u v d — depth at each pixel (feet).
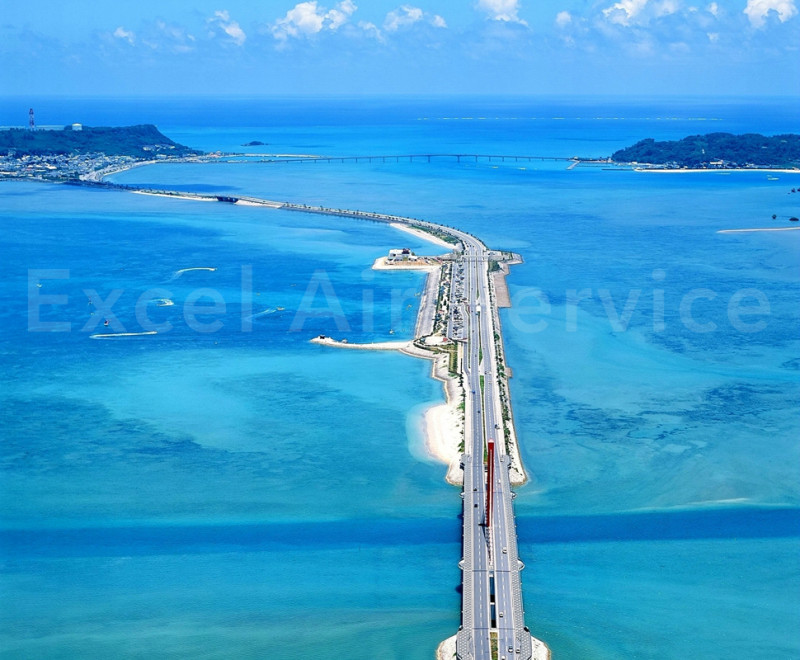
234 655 608.60
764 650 611.47
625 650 611.47
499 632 615.16
